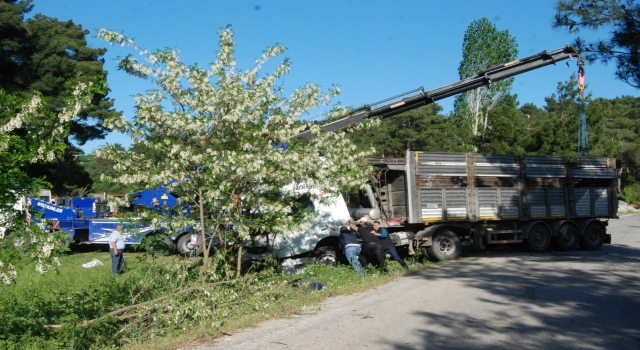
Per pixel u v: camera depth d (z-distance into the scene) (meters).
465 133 41.03
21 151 6.49
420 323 8.20
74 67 29.33
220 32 10.12
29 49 27.41
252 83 10.27
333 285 11.30
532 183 18.08
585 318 8.43
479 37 44.50
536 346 6.94
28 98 6.72
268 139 10.09
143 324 7.71
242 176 9.16
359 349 6.89
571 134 37.22
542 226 18.19
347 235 13.08
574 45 13.72
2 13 25.25
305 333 7.77
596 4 12.90
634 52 13.12
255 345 7.21
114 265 13.41
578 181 19.17
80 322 7.20
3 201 6.19
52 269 6.45
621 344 7.01
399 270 13.72
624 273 13.12
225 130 9.80
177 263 9.17
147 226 9.60
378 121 12.80
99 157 9.58
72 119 6.92
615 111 77.00
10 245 6.20
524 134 38.50
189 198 9.72
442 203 16.23
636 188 64.25
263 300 9.39
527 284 11.55
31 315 7.50
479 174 16.91
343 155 10.89
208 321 8.16
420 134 46.16
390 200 16.23
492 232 17.11
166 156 9.54
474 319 8.41
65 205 20.62
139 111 9.20
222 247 9.96
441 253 15.91
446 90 17.06
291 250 13.35
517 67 17.52
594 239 19.17
